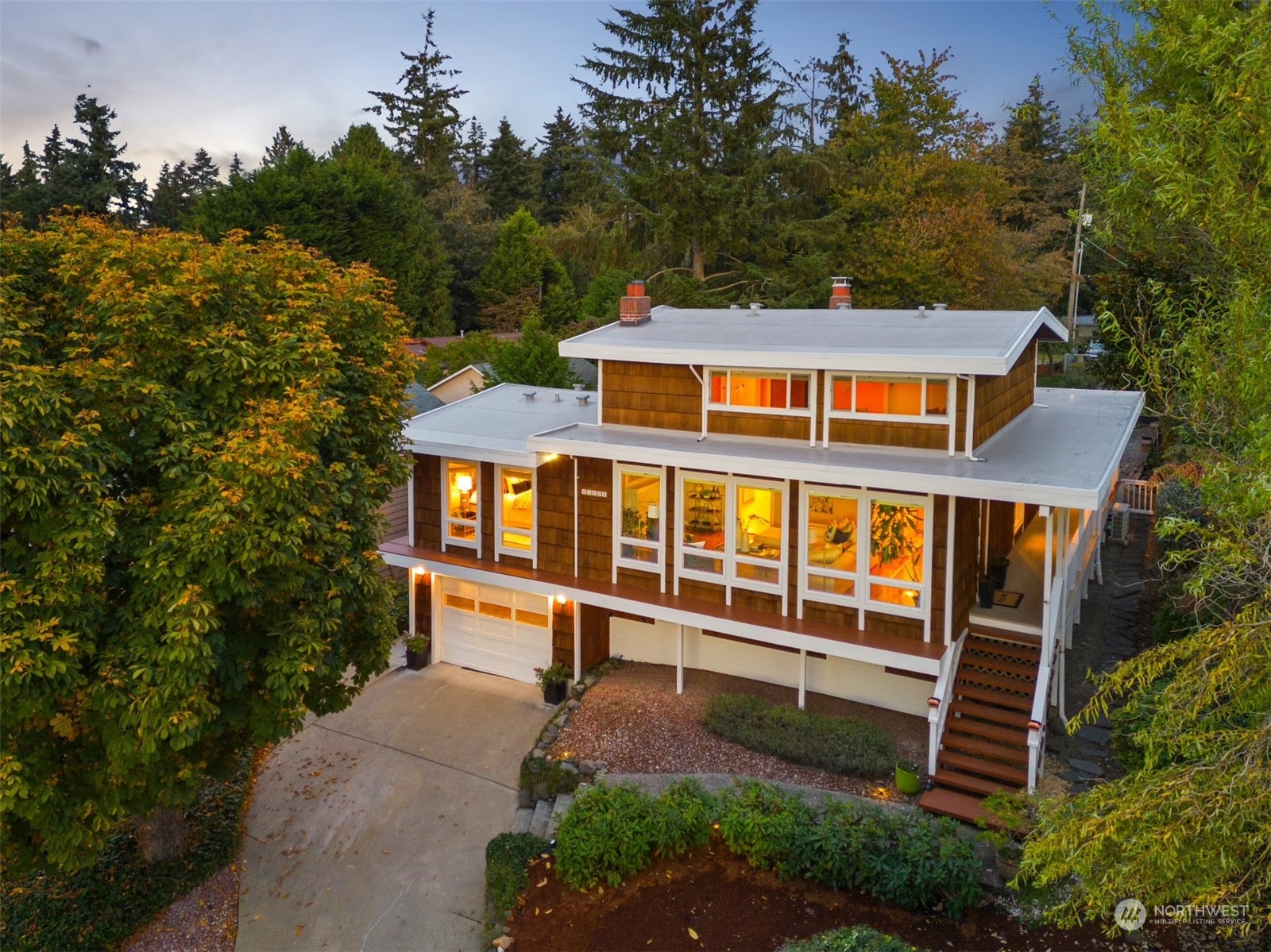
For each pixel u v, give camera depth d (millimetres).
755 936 10195
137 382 9844
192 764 10789
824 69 52719
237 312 11367
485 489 18344
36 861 9945
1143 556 21047
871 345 15062
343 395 12016
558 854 11766
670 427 17031
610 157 37688
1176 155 8047
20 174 52844
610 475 16609
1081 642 16578
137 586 9664
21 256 10531
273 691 10648
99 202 54094
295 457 9852
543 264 52500
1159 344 10828
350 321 13055
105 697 8977
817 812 11820
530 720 16734
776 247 35625
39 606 8609
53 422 8992
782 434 15695
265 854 13211
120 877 12414
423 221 52312
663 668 17766
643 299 19172
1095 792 6754
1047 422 17094
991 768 12617
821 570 14539
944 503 13352
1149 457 24859
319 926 11695
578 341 17453
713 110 36781
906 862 10492
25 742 9250
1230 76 7594
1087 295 44250
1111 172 9180
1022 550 18281
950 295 34094
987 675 13773
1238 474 6520
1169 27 8703
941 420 14234
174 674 8953
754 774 13719
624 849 11492
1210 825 5848
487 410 20719
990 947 9734
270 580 10453
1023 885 10273
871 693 15578
